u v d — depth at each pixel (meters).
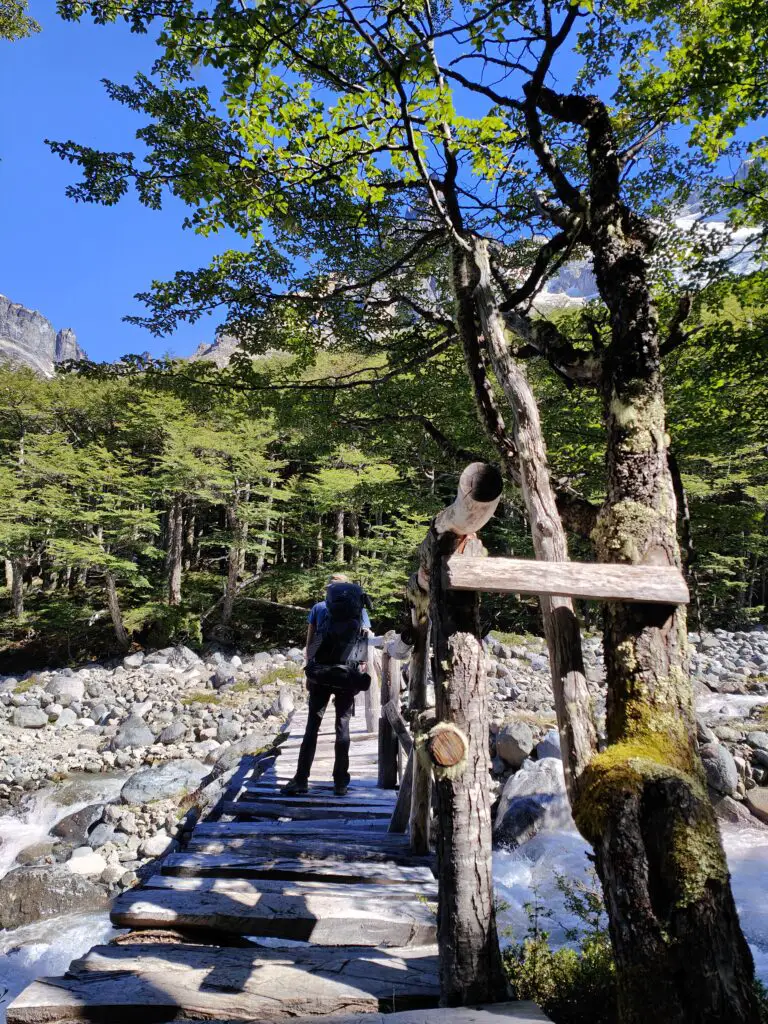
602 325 4.97
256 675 14.46
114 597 18.94
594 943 2.80
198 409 6.12
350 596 5.04
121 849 7.04
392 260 5.61
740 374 5.83
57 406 22.94
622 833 1.78
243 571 22.17
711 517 10.72
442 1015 2.05
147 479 18.94
